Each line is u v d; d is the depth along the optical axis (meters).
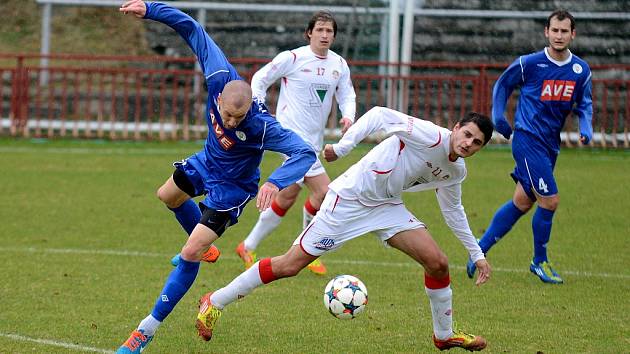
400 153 19.95
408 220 20.41
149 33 78.81
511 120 67.50
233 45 74.31
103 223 36.84
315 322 23.16
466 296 26.23
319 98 31.16
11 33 81.50
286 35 74.00
